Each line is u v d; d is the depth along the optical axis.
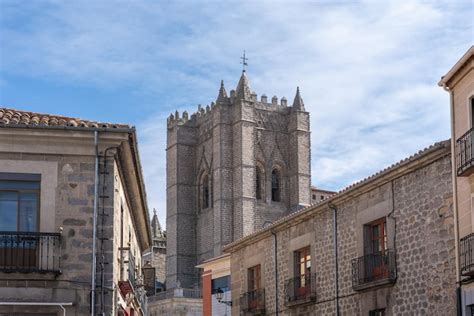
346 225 31.16
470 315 23.38
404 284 27.06
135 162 25.45
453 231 24.58
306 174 124.56
